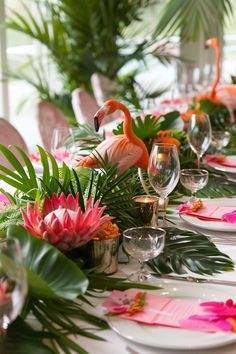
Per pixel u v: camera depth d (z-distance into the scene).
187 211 2.00
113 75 6.11
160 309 1.33
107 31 6.06
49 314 1.31
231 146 3.17
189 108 3.70
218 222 1.92
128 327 1.25
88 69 6.07
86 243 1.53
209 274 1.57
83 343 1.24
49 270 1.34
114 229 1.56
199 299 1.40
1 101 5.82
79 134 2.64
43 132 3.84
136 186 2.00
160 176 1.87
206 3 4.18
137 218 1.80
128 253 1.47
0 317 1.15
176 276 1.55
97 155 2.07
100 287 1.45
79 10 5.98
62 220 1.47
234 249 1.75
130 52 6.33
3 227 1.60
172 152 1.86
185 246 1.71
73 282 1.31
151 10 6.26
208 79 5.81
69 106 5.96
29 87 6.38
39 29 5.79
